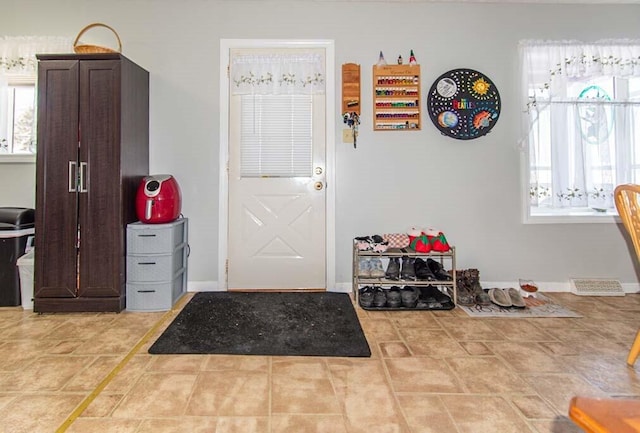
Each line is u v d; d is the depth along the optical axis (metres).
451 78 3.16
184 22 3.15
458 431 1.38
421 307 2.71
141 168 2.96
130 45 3.12
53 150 2.59
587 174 3.19
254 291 3.19
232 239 3.20
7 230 2.70
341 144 3.20
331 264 3.21
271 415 1.47
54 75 2.58
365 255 2.88
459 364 1.90
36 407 1.52
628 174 3.17
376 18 3.18
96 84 2.60
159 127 3.14
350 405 1.54
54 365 1.87
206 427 1.40
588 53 3.14
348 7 3.18
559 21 3.21
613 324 2.46
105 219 2.61
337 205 3.21
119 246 2.61
